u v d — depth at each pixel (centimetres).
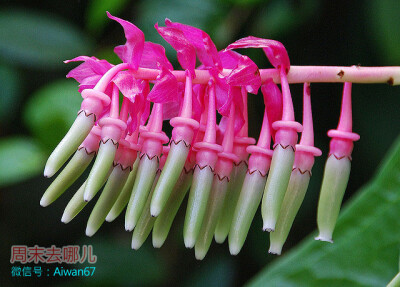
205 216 33
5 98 63
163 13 57
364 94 59
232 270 67
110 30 65
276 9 57
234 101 34
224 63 35
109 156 32
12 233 75
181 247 68
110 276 66
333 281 40
